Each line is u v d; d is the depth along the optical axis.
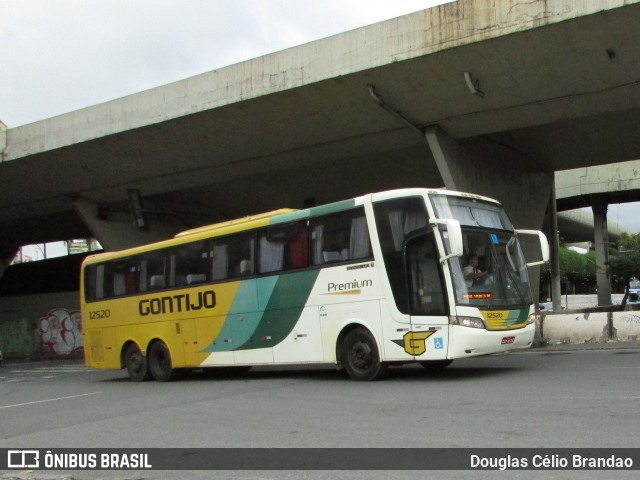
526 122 19.67
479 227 11.16
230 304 13.52
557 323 18.69
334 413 8.40
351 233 11.61
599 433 6.22
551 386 9.47
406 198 10.95
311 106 20.03
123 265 16.45
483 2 16.02
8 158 25.44
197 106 20.80
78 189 28.52
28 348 34.97
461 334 10.18
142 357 15.68
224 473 5.84
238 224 13.67
